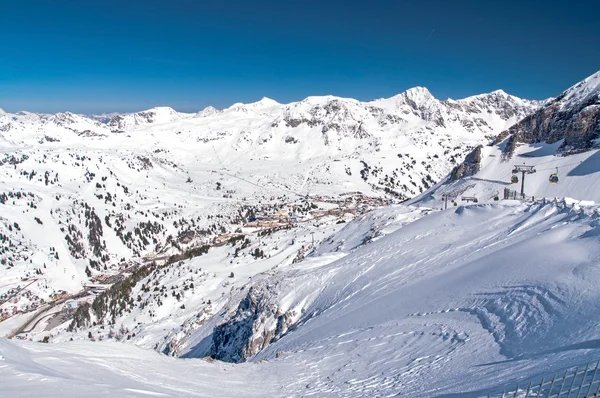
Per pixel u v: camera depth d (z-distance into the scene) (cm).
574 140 11600
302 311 5456
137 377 2170
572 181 10069
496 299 2912
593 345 1791
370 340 3100
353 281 5384
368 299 4397
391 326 3262
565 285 2638
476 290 3253
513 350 2133
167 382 2205
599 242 3148
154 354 2905
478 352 2269
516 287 2953
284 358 3256
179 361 2914
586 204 4712
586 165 10350
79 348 2502
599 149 10594
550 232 3903
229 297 8725
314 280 5972
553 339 2073
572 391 1288
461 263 4272
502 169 12481
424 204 13075
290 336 4484
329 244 10400
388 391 1998
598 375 1374
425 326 2998
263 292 6250
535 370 1697
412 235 6319
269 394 2245
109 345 2772
